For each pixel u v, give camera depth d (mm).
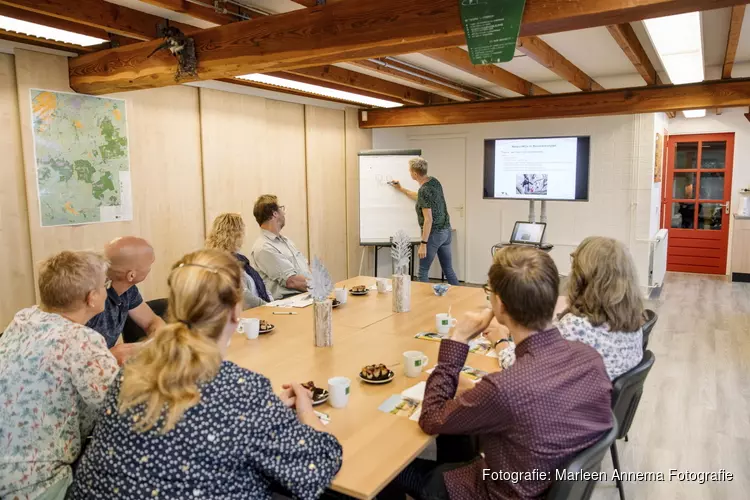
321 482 1312
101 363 1655
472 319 1722
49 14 2809
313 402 1838
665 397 3604
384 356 2346
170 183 4531
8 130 3488
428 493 1726
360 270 6863
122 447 1168
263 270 3844
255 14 3344
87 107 3867
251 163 5277
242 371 1269
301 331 2723
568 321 1932
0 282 3484
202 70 3209
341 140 6434
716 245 7879
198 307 1257
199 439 1160
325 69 4766
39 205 3633
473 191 7254
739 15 3238
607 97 5242
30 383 1607
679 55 3709
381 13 2639
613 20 2271
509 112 5738
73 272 1731
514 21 2307
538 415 1377
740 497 2533
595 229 6527
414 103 6328
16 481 1580
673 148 7957
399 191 6469
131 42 3727
